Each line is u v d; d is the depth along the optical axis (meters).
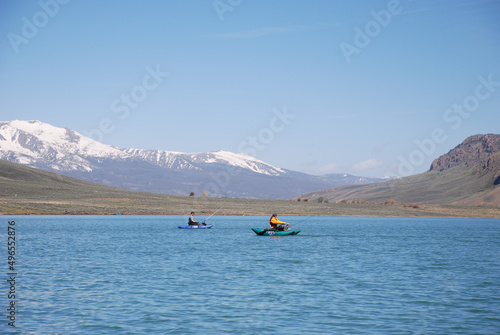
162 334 18.94
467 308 23.08
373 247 52.75
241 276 31.66
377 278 31.27
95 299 24.44
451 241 62.75
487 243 59.72
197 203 178.12
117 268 34.75
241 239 62.12
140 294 25.69
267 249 49.28
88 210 149.12
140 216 146.38
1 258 40.22
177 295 25.52
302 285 28.59
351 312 22.25
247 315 21.66
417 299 24.94
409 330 19.59
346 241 60.69
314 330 19.56
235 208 171.62
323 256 43.34
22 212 136.00
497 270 35.25
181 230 80.56
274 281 29.84
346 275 32.38
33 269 34.03
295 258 41.59
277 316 21.52
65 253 44.16
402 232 82.69
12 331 19.16
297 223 117.88
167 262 38.25
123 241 57.47
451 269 35.66
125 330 19.36
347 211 181.75
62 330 19.31
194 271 33.62
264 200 196.12
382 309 22.83
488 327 20.03
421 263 39.03
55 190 184.50
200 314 21.75
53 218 121.38
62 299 24.42
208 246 52.03
